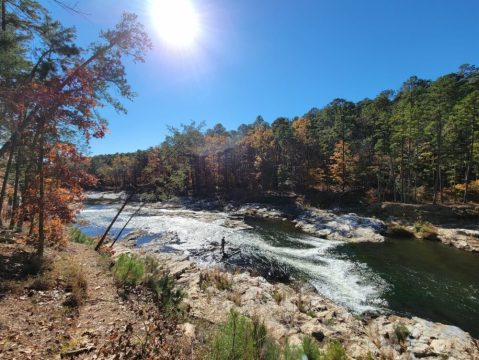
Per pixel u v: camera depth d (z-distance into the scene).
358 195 43.91
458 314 11.33
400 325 9.69
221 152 56.88
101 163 80.81
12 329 4.86
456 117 33.69
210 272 13.77
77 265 9.03
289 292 12.30
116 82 10.01
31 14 8.88
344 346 7.94
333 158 45.56
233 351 4.35
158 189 18.77
